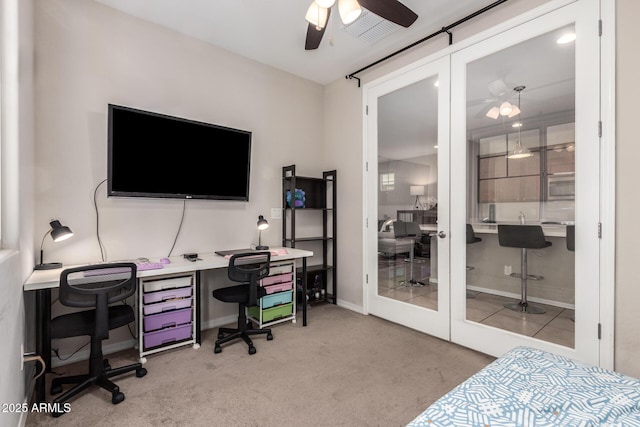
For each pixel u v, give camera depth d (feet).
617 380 3.53
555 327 7.12
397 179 10.14
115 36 8.18
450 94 8.72
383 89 10.59
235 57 10.45
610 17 6.12
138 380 6.69
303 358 7.74
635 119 5.86
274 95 11.43
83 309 7.66
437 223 9.02
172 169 8.64
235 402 5.94
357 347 8.38
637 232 5.84
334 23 8.65
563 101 6.82
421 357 7.81
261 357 7.79
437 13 8.25
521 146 7.49
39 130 7.12
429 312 9.21
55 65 7.34
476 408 3.06
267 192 11.28
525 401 3.15
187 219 9.41
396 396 6.16
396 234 10.19
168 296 7.93
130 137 7.90
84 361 7.69
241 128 10.57
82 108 7.71
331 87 12.63
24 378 5.63
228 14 8.43
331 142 12.60
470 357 7.82
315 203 12.65
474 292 8.40
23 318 5.72
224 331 8.85
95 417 5.47
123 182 7.84
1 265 4.05
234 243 10.42
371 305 10.98
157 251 8.86
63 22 7.47
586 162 6.43
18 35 5.48
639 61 5.82
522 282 7.73
